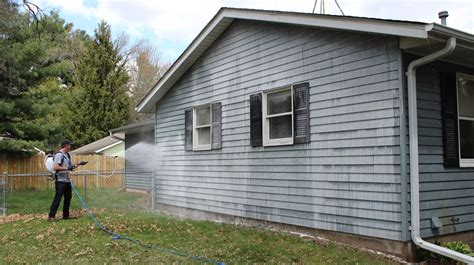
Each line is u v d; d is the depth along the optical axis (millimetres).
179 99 11062
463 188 6465
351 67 6488
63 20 22859
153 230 7508
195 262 5383
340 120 6621
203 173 9930
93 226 7715
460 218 6344
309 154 7168
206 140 10094
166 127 11617
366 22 5957
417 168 5711
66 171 8484
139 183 15508
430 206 5961
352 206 6387
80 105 28328
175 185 11000
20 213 9938
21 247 6277
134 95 38469
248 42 8719
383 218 5930
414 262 5586
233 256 5680
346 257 5645
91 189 17250
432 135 6094
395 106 5801
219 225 8195
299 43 7477
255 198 8312
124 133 16656
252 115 8477
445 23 5992
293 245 6395
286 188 7613
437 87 6254
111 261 5441
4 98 15516
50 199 12836
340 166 6586
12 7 12047
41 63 16516
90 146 24312
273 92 8094
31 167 16922
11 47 15164
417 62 5688
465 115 6746
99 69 29281
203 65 10148
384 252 5902
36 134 16469
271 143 7988
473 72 6863
